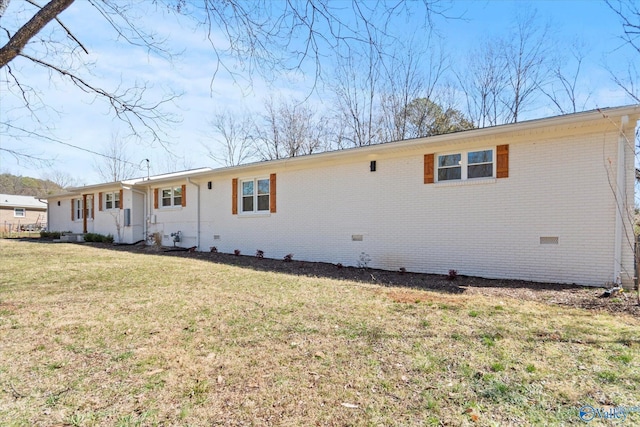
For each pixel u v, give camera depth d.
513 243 7.29
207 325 4.18
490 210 7.55
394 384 2.74
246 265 9.46
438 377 2.84
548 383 2.71
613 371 2.90
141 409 2.41
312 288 6.30
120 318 4.45
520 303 5.20
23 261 9.90
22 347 3.50
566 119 6.23
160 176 15.99
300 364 3.10
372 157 9.22
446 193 8.12
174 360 3.19
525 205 7.16
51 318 4.45
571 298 5.54
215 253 12.28
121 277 7.41
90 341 3.66
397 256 8.77
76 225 20.80
